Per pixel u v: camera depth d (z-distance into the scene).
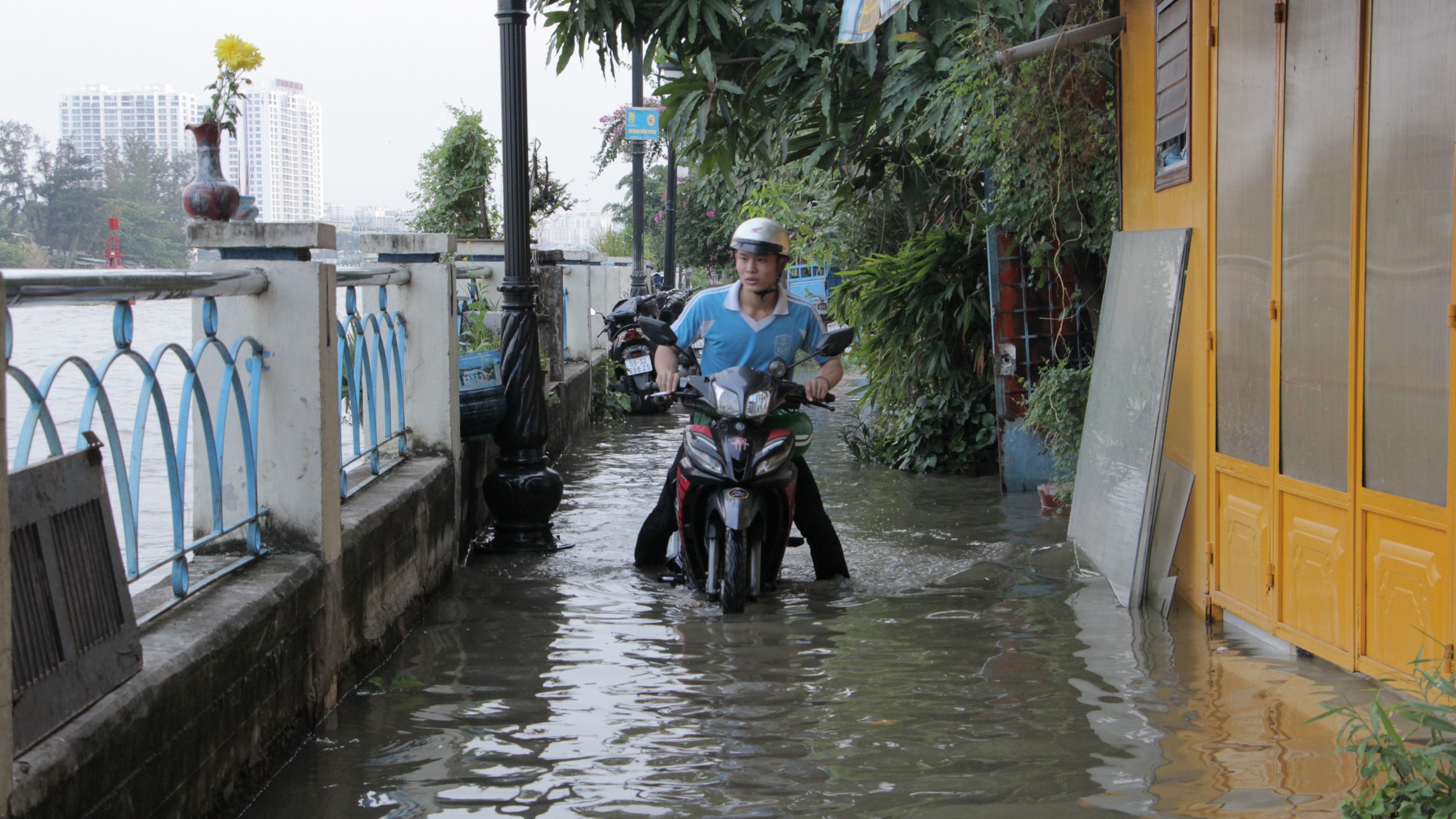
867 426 11.30
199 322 4.40
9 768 2.38
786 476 5.97
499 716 4.34
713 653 5.12
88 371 3.18
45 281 2.83
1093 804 3.40
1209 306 5.48
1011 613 5.66
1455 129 3.53
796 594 6.19
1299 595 4.63
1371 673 4.08
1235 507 5.20
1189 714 4.12
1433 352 3.68
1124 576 5.81
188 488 7.00
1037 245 8.74
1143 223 6.65
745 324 6.30
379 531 5.08
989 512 8.32
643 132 20.78
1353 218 4.11
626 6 8.90
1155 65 6.36
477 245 12.59
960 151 9.96
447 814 3.49
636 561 6.79
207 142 4.69
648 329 6.11
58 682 2.68
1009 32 7.97
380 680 4.79
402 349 6.62
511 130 7.35
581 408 13.31
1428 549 3.75
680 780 3.71
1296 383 4.61
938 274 10.05
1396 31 3.86
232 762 3.49
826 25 9.20
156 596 3.72
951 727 4.11
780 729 4.14
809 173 11.04
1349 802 3.17
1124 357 6.40
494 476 7.29
